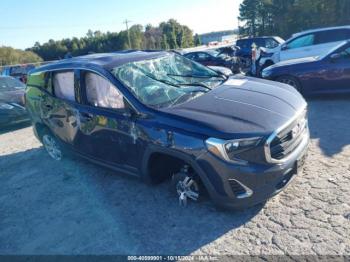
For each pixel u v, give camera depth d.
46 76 5.04
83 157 4.73
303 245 2.88
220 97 3.68
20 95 8.66
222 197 3.18
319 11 41.03
